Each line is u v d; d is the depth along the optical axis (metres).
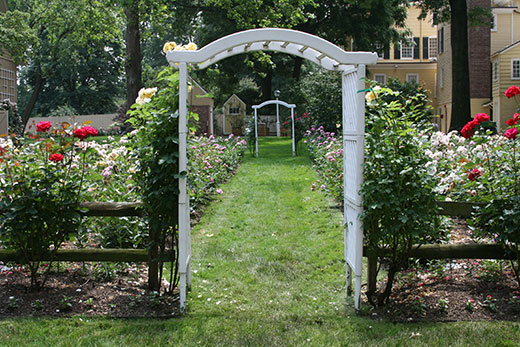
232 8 15.80
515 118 3.83
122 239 4.73
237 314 3.68
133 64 16.89
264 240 5.94
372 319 3.54
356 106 3.71
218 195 8.69
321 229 6.22
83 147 4.32
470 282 4.01
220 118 34.91
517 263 3.97
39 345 3.04
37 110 41.97
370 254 3.70
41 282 4.04
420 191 3.48
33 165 3.77
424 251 3.74
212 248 5.57
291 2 15.61
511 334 3.12
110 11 17.64
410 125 3.73
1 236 3.76
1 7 21.66
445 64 28.80
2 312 3.53
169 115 3.70
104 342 3.11
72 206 3.83
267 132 34.28
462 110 15.77
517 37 25.78
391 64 31.86
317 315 3.65
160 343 3.12
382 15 24.31
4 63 20.36
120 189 5.01
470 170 4.14
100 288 4.03
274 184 9.83
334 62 4.19
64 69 38.00
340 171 7.41
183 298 3.68
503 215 3.57
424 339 3.11
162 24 17.03
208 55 3.59
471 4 25.31
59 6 23.09
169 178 3.72
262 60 16.09
